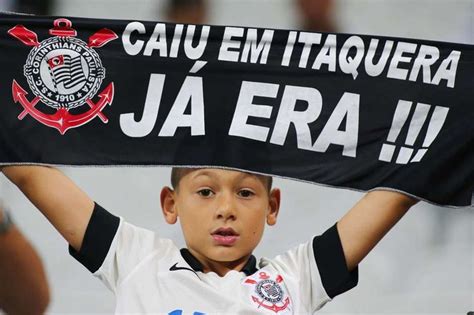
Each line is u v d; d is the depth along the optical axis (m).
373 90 8.92
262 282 8.77
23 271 11.27
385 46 8.98
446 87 8.91
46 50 8.84
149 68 8.88
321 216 15.85
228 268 8.91
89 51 8.87
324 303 8.79
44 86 8.80
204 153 8.81
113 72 8.86
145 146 8.80
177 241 14.94
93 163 8.75
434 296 14.36
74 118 8.80
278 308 8.66
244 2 19.53
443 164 8.77
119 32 8.91
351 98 8.91
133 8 18.97
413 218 15.85
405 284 14.63
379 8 19.92
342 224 8.83
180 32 8.93
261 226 8.84
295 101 8.91
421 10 20.14
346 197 16.38
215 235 8.72
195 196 8.77
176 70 8.89
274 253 14.64
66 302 13.84
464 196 8.77
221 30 8.95
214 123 8.86
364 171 8.81
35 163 8.70
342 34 8.98
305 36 8.98
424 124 8.88
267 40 8.97
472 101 8.89
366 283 14.55
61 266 14.52
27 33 8.83
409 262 15.05
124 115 8.84
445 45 8.98
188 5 16.38
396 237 15.57
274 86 8.91
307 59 8.97
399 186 8.73
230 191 8.76
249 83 8.91
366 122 8.89
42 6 17.70
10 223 11.26
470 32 19.55
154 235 9.00
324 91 8.92
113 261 8.70
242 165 8.80
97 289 14.20
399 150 8.84
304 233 15.32
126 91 8.85
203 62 8.91
